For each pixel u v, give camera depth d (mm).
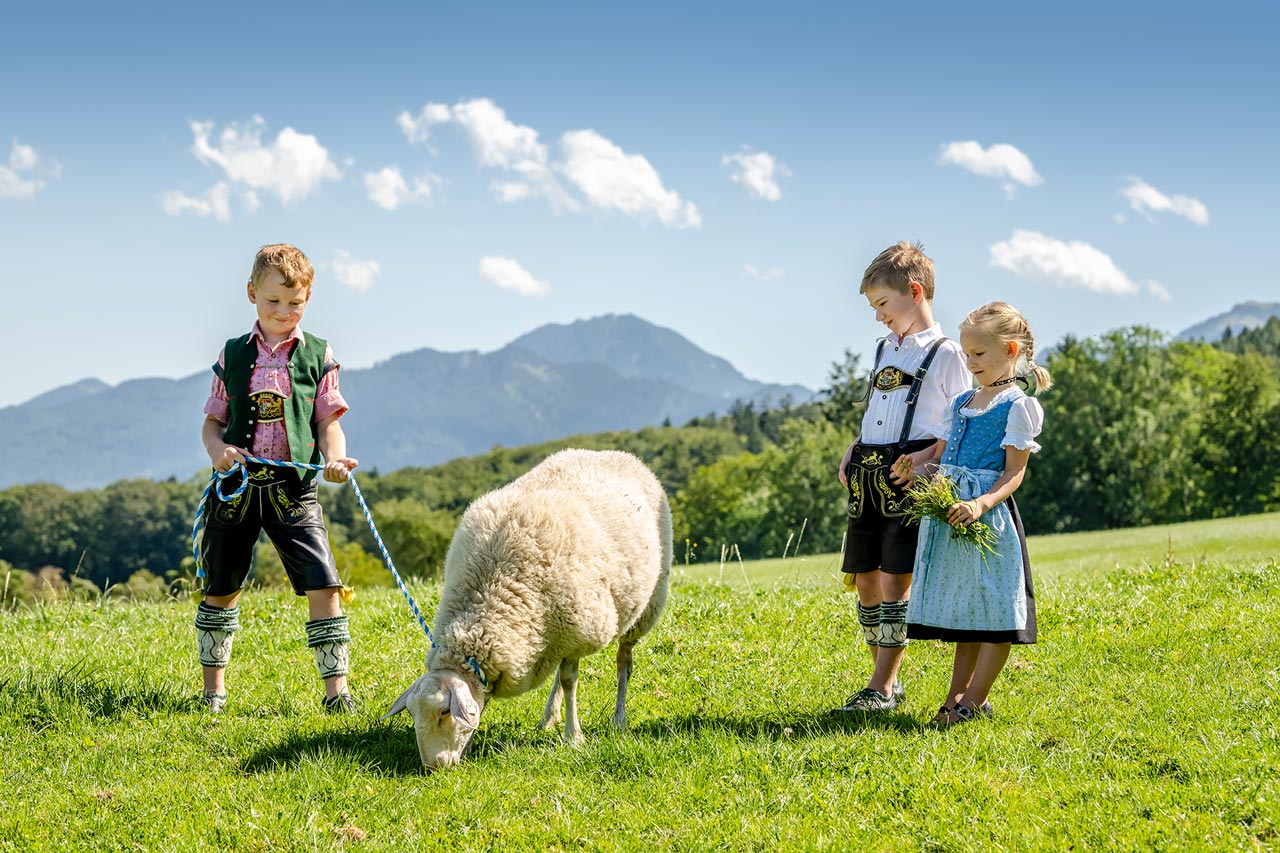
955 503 5215
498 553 5387
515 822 4422
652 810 4430
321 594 6371
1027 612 5363
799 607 8883
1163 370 74562
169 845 4332
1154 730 4965
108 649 7594
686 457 173500
